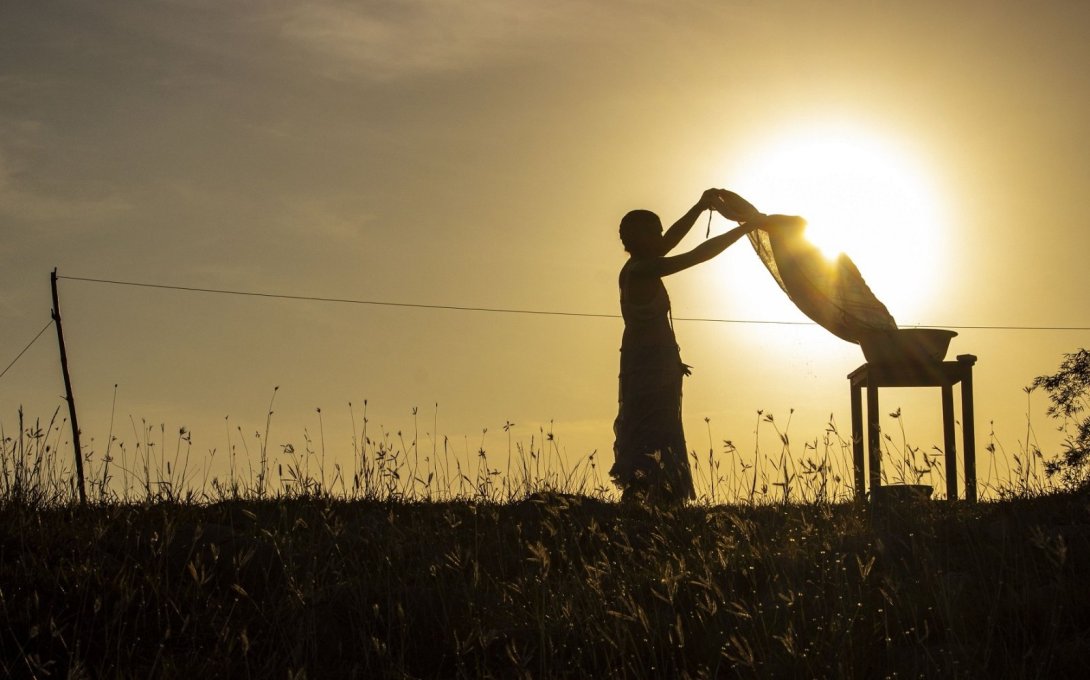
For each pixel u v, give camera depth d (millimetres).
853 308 8992
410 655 5453
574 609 5523
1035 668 4648
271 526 7000
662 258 8062
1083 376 19531
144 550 6320
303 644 5375
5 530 6375
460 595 6031
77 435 7551
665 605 5777
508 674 5211
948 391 9031
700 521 7156
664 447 7957
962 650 4754
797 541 6496
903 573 5883
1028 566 5883
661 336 8211
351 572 6422
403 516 7617
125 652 5250
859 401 9711
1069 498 7238
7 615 5312
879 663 4828
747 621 5336
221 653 5250
